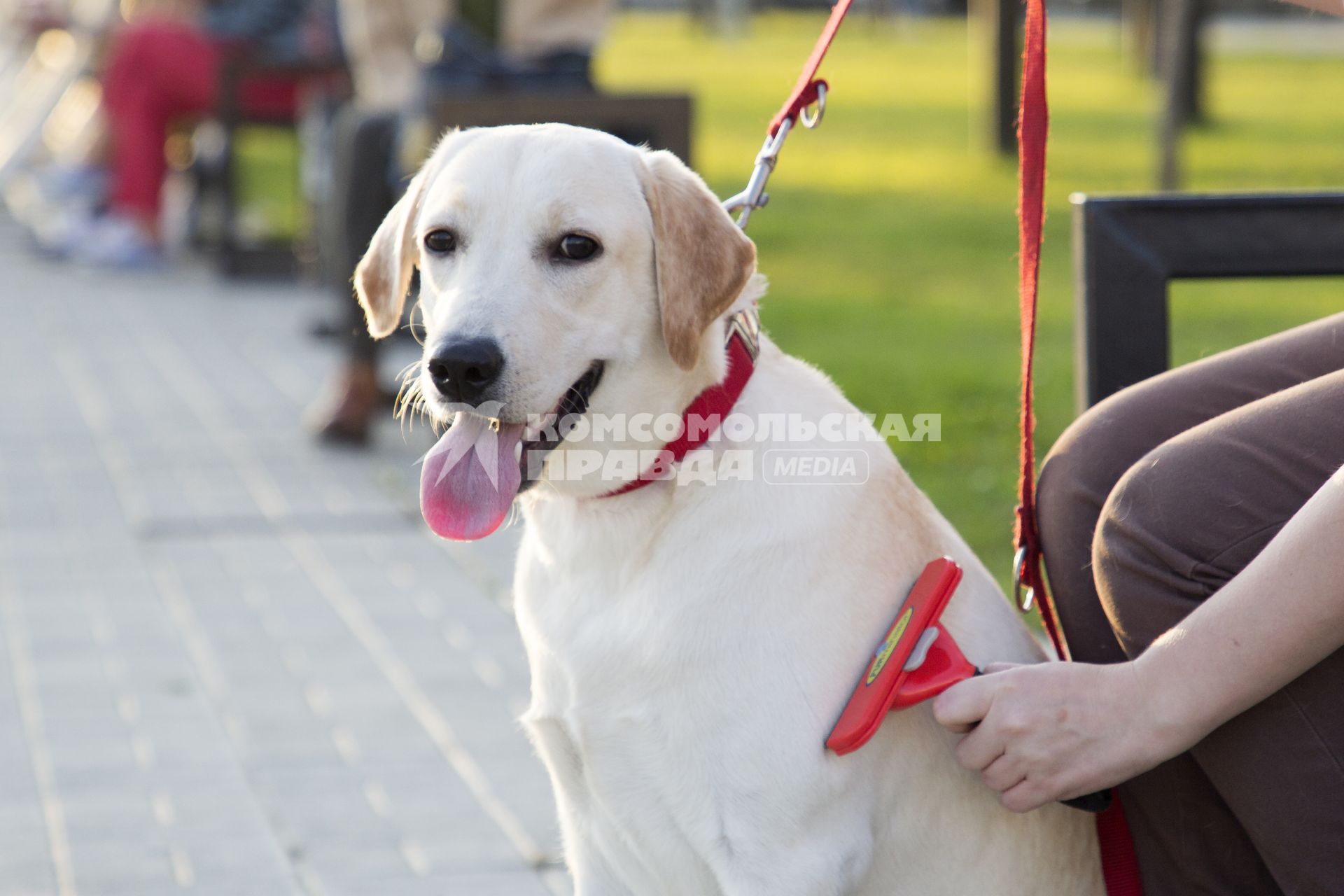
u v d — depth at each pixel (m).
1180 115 11.71
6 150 17.08
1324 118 19.95
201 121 14.59
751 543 3.00
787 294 11.31
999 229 13.80
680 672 2.95
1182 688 2.69
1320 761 2.71
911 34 44.12
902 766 3.05
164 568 6.54
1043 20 3.12
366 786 4.54
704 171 17.06
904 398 8.35
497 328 2.99
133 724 4.98
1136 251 3.68
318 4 13.42
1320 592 2.55
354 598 6.21
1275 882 3.07
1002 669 2.89
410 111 8.29
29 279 13.66
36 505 7.35
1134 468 2.92
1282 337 3.21
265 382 9.95
